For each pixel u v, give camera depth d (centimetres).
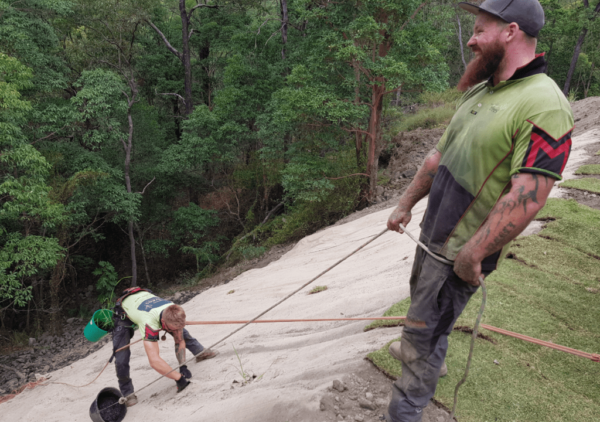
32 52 1616
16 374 1211
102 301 1639
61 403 537
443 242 187
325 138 1559
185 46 2431
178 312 421
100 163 1752
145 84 2677
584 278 395
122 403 409
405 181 1825
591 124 1298
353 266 727
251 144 2266
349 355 337
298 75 1492
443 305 192
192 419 340
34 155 1274
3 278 1285
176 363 525
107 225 2395
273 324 546
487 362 291
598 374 274
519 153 158
